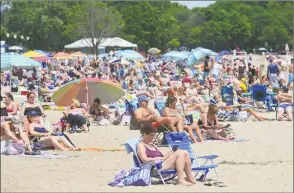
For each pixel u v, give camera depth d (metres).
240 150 18.72
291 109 27.44
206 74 50.81
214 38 173.75
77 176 14.49
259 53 173.25
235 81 38.66
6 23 141.38
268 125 25.58
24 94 40.44
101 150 18.67
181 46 172.38
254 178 14.37
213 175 14.80
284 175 14.67
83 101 26.53
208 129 20.97
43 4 140.25
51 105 34.12
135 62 90.56
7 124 17.86
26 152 17.84
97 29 115.94
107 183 13.62
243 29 174.75
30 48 140.62
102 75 52.69
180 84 40.78
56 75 56.00
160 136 20.77
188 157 13.27
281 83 43.16
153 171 13.40
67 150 18.64
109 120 26.34
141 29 146.38
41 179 14.21
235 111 27.64
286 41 173.62
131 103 25.56
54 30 137.88
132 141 13.38
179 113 20.17
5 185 13.33
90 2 119.25
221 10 183.75
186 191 12.46
